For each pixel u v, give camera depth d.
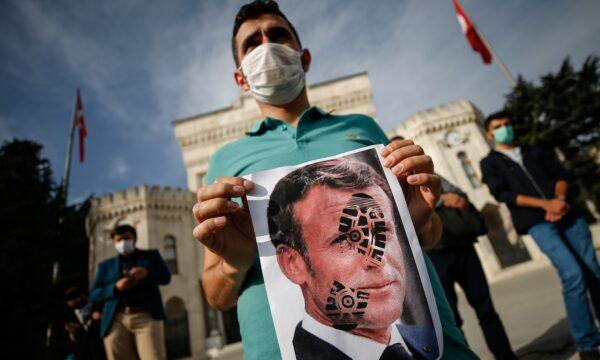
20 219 16.05
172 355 16.53
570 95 20.09
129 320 3.22
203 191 0.94
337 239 0.94
